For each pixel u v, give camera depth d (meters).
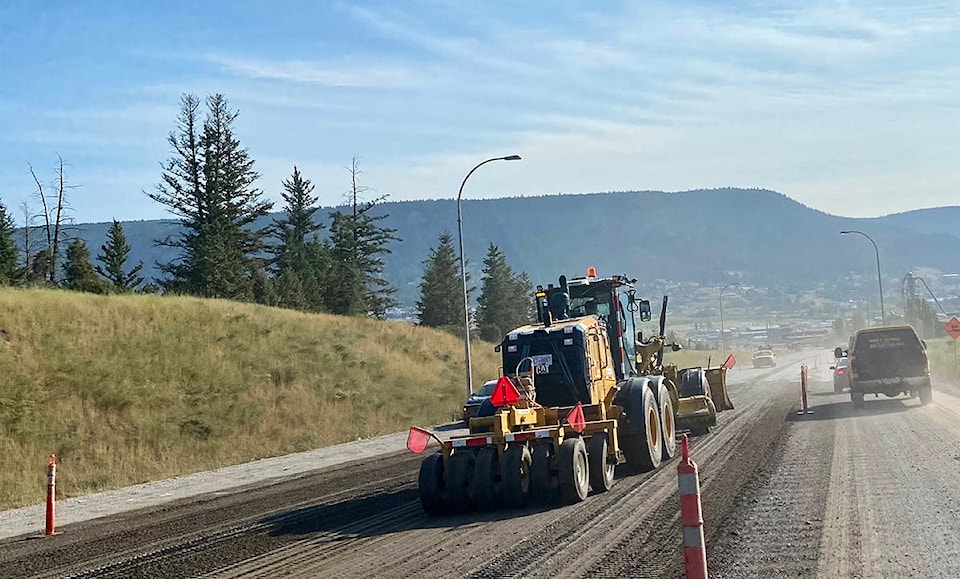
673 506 12.27
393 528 12.58
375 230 87.81
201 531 13.52
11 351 28.59
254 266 76.00
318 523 13.45
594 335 16.53
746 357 113.94
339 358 40.78
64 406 26.19
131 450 25.03
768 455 17.12
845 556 8.97
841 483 13.37
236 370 34.00
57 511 17.94
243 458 26.69
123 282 66.81
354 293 81.62
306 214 87.06
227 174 75.69
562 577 8.84
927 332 99.56
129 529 14.38
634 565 9.09
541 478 13.24
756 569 8.65
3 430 23.59
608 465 14.41
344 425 32.22
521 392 14.80
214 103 75.31
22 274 58.09
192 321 38.78
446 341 56.41
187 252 74.00
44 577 10.85
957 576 8.06
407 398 38.28
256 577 9.92
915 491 12.38
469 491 13.44
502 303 98.44
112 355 31.38
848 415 25.11
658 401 17.34
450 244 92.25
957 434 18.81
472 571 9.39
